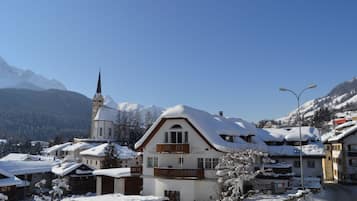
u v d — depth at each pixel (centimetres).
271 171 4178
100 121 14300
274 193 4022
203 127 3872
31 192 5338
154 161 4194
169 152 3956
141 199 3431
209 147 3850
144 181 4188
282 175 4131
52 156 11794
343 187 4856
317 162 5484
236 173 3109
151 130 4147
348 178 5397
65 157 10194
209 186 3741
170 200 3850
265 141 6109
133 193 4597
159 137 4175
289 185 4341
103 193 4881
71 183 5450
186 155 3991
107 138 14162
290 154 5609
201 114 4362
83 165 5694
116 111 15500
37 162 6162
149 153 4228
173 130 4088
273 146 5919
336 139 5700
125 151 8356
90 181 5719
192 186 3766
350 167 5428
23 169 5512
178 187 3834
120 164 7662
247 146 4294
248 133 4822
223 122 4638
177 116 3984
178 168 3906
